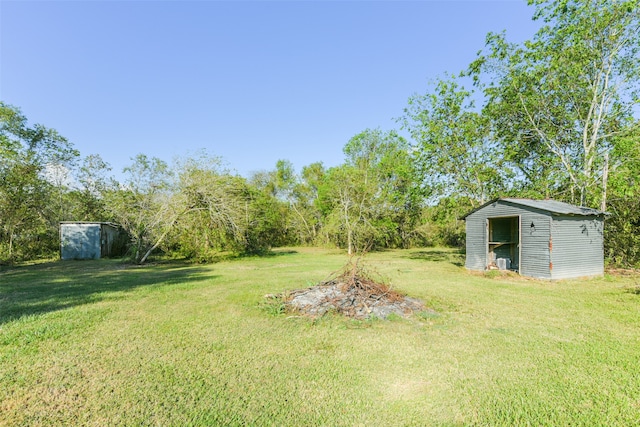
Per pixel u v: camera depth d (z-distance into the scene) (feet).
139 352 14.21
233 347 14.84
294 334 16.56
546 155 53.88
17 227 54.24
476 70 54.29
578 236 36.37
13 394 10.64
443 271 41.98
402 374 12.18
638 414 9.62
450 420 9.38
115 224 70.33
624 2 41.70
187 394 10.75
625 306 22.54
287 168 114.32
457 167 57.72
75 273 40.63
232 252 69.05
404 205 82.64
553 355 13.88
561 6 45.27
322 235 86.12
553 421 9.33
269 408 9.95
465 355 13.91
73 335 16.34
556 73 47.67
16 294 26.68
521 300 24.43
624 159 42.96
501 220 48.11
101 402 10.22
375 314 19.62
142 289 28.81
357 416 9.54
